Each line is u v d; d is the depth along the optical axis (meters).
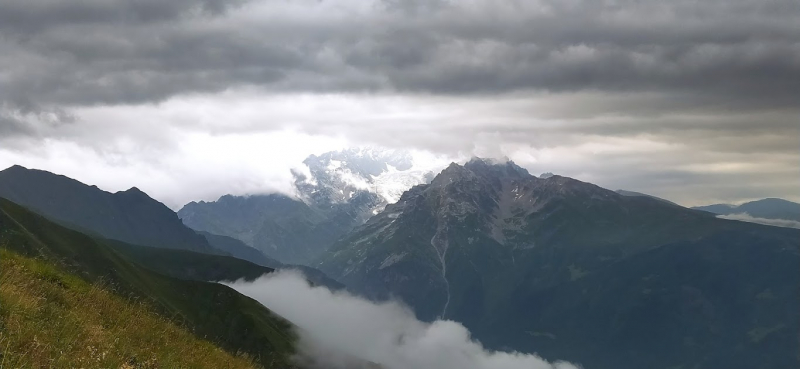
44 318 25.41
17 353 20.95
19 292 25.75
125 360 24.83
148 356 27.20
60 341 23.59
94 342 25.05
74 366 21.80
